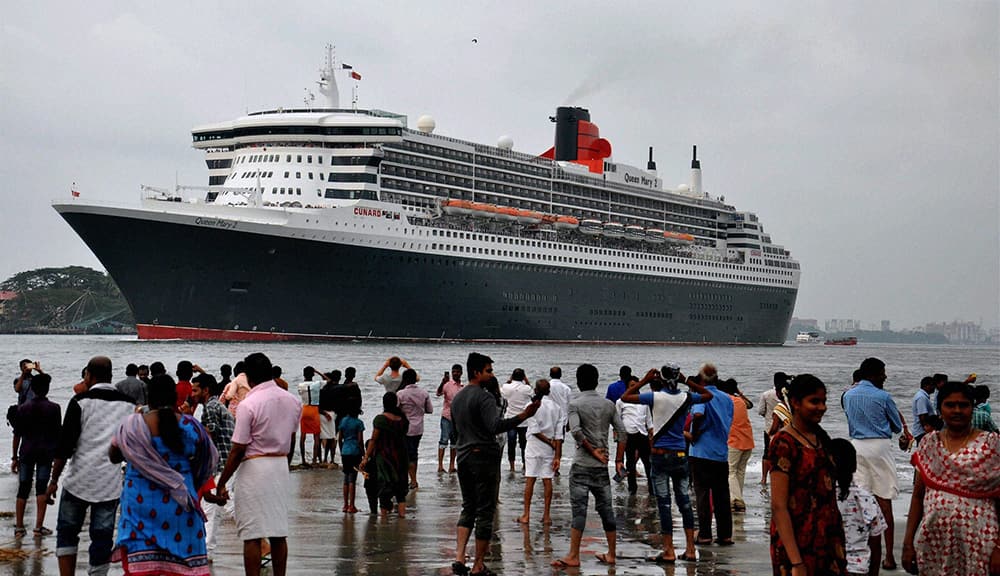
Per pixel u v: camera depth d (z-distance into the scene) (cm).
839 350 18000
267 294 9169
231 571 1372
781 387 1942
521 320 11050
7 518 1772
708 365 1598
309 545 1560
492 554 1514
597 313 12044
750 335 14750
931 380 2202
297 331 9381
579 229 11931
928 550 1035
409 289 9888
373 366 6606
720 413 1591
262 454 1204
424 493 2142
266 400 1208
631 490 2145
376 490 1838
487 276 10575
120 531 1093
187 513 1102
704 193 14562
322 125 9662
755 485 2342
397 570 1386
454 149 10456
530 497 1766
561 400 2067
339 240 9288
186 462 1111
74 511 1242
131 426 1095
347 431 1875
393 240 9650
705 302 13775
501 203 10988
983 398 1833
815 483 993
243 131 9906
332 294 9431
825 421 3938
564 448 3147
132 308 9150
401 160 9925
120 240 8781
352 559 1457
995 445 1008
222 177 10156
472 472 1373
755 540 1650
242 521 1198
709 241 14300
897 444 3244
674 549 1568
